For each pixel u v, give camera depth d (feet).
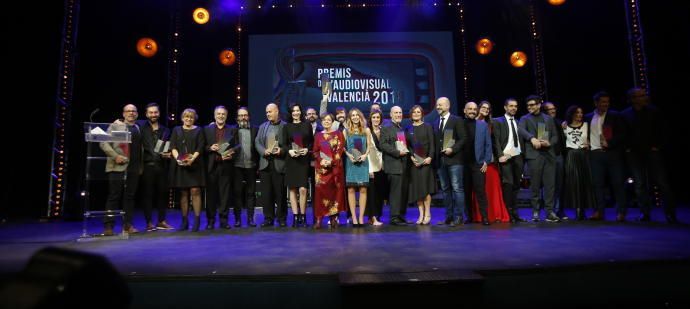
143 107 24.12
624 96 22.74
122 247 9.72
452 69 27.84
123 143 12.53
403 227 13.89
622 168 14.80
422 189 14.76
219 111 14.64
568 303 6.70
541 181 16.02
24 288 2.22
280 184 14.74
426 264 7.22
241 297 6.42
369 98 27.71
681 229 11.84
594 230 11.82
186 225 13.97
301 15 28.14
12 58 17.65
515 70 27.32
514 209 15.47
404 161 15.30
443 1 28.19
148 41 23.08
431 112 27.66
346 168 14.46
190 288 6.42
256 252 8.75
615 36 22.97
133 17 23.24
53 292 2.19
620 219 14.61
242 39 27.86
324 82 17.71
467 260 7.50
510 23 27.07
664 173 14.07
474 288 6.27
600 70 23.57
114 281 2.45
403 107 27.68
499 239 10.31
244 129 15.24
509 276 6.60
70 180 19.86
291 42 27.94
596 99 15.44
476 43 26.58
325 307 6.36
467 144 14.84
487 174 16.07
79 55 20.15
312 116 16.28
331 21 28.17
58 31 18.69
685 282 7.04
